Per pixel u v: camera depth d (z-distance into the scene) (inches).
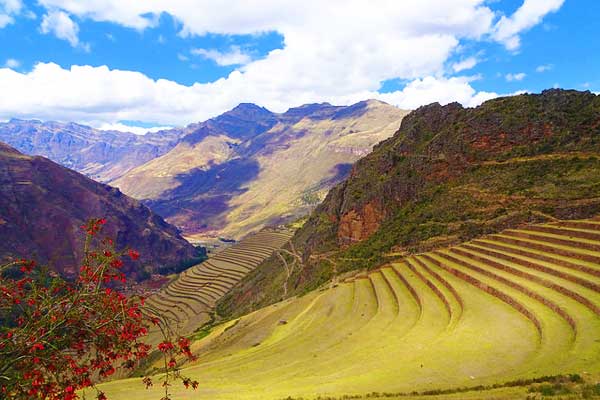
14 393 345.4
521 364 853.2
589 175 2059.5
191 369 1470.2
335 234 3563.0
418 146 3218.5
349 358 1167.0
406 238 2495.1
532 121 2564.0
